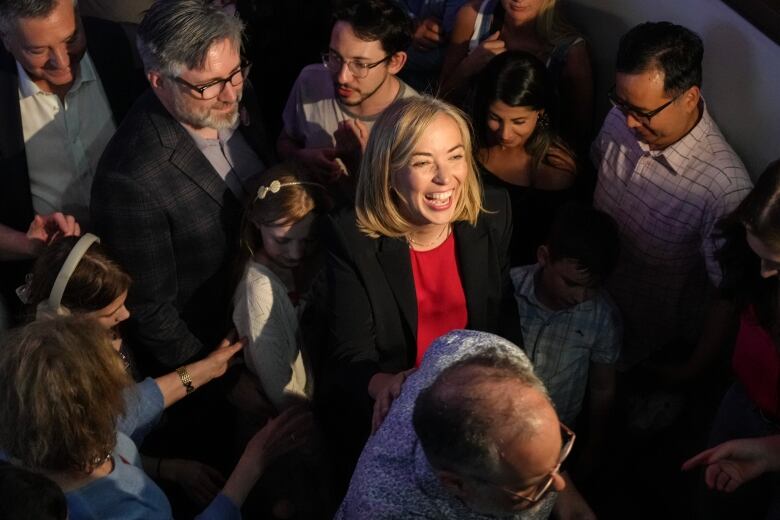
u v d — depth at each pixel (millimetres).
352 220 2299
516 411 1500
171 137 2697
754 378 2434
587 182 3307
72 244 2508
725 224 2219
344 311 2359
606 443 3344
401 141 2129
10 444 1877
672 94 2559
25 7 2689
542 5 3311
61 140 3064
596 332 2809
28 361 1857
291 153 3377
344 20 2883
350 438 2672
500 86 2930
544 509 1676
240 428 3029
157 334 2857
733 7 2678
